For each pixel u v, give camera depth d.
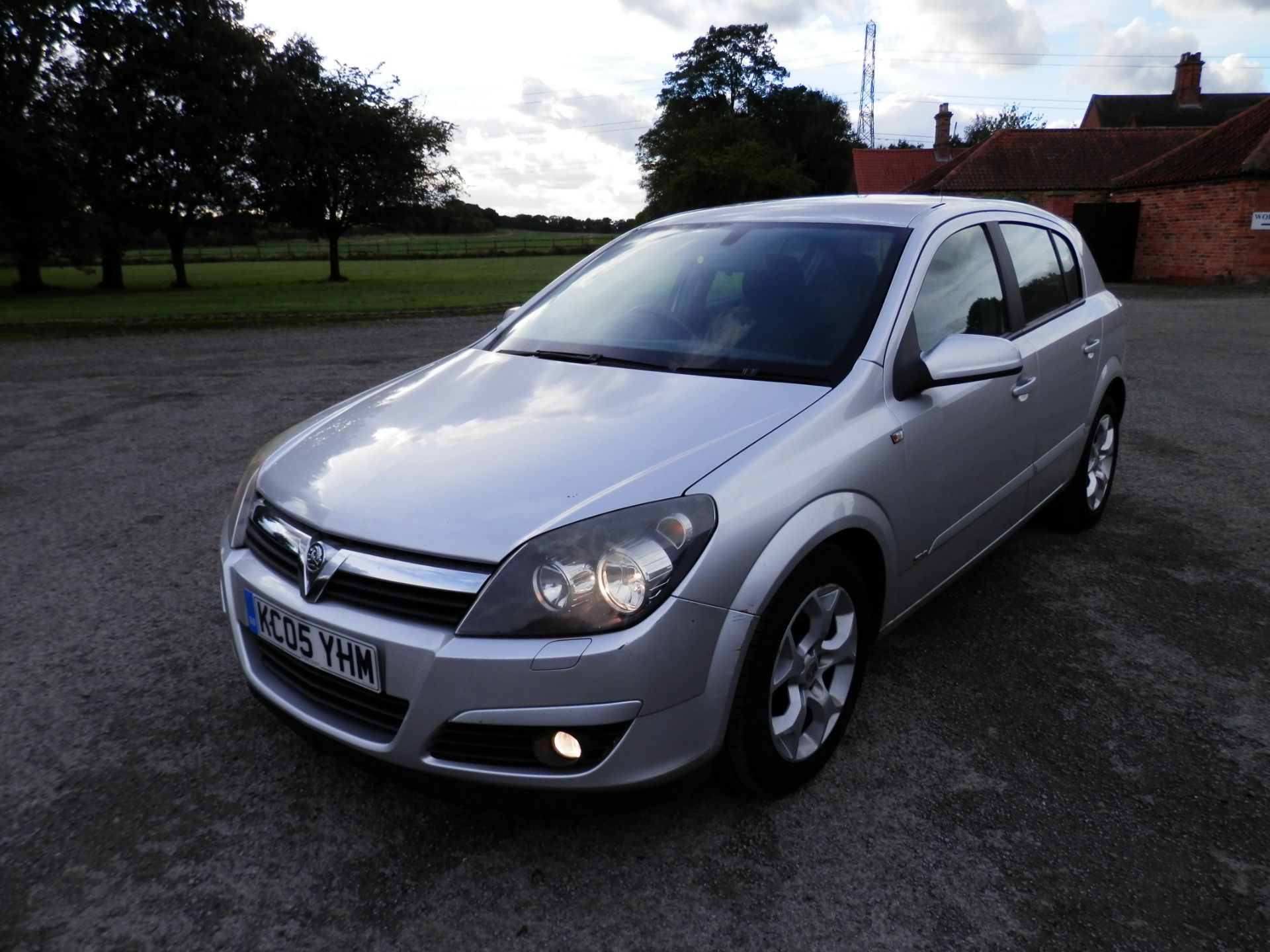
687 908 2.03
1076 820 2.31
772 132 65.44
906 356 2.69
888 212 3.25
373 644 2.01
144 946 1.93
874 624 2.66
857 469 2.38
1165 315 14.22
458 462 2.27
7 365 10.49
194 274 51.41
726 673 2.06
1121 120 49.75
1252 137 20.25
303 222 41.25
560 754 1.95
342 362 10.44
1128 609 3.57
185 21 30.27
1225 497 4.98
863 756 2.59
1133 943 1.92
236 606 2.39
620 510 2.02
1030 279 3.70
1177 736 2.70
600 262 3.62
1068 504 4.27
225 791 2.46
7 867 2.17
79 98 28.08
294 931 1.97
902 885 2.09
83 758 2.61
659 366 2.75
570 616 1.92
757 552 2.09
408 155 41.12
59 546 4.36
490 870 2.16
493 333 3.42
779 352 2.70
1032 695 2.93
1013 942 1.92
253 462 2.70
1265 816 2.33
